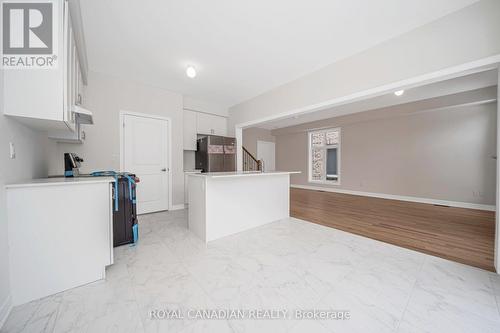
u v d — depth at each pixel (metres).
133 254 2.12
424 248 2.26
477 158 4.07
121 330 1.15
